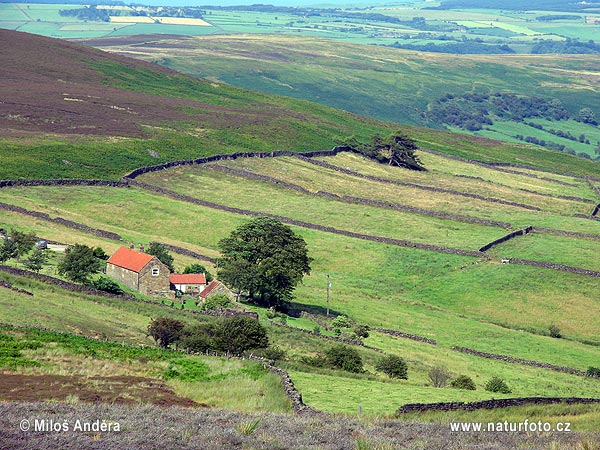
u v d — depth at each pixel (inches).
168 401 4404.5
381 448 3447.3
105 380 4731.8
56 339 5526.6
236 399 4601.4
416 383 6112.2
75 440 3316.9
